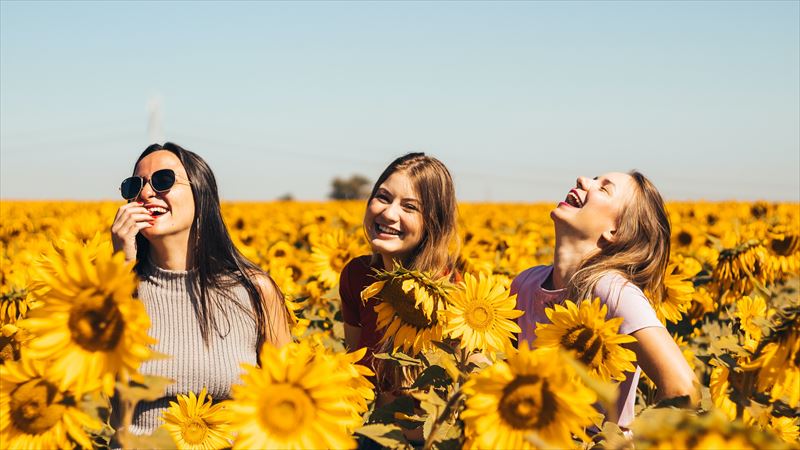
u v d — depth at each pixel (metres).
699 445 1.58
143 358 1.79
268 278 3.34
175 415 2.70
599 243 3.54
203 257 3.15
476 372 2.82
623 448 2.26
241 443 1.89
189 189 3.13
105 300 1.80
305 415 1.92
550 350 2.40
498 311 2.86
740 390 2.73
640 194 3.54
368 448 3.34
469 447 1.97
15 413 1.89
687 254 8.05
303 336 4.65
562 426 1.84
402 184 3.79
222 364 3.11
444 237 3.86
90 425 1.90
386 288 2.99
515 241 10.64
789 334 2.46
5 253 9.58
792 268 6.79
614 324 2.37
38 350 1.81
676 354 3.08
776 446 1.56
